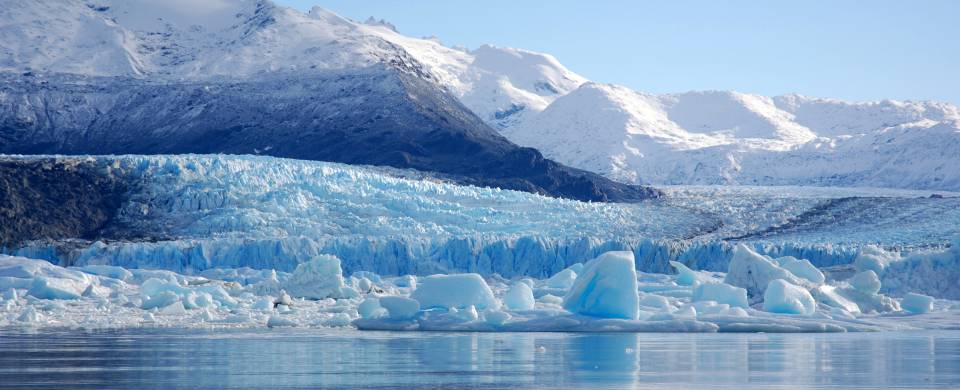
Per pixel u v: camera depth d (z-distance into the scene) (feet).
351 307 273.54
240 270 407.44
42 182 548.31
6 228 503.20
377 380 127.24
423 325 208.13
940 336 196.34
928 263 322.75
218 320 237.25
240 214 525.34
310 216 535.19
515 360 149.18
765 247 462.60
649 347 170.09
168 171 574.97
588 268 218.38
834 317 226.58
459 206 574.56
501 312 206.59
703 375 132.26
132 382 125.70
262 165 583.17
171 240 507.71
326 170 593.42
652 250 458.09
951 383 125.70
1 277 322.34
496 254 462.19
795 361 148.97
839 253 457.68
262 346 172.04
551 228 562.66
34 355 156.97
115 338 189.57
